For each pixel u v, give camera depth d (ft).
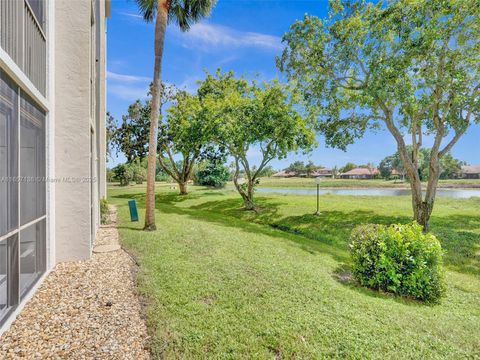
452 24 31.14
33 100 14.14
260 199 66.59
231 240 27.20
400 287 17.34
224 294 14.29
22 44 11.96
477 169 228.02
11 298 11.03
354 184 165.89
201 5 34.01
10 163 11.05
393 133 40.37
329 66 40.42
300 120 50.90
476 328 13.08
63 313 11.78
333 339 10.71
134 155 80.18
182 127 60.54
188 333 10.68
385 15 33.96
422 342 11.02
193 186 119.03
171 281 15.64
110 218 39.81
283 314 12.46
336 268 21.88
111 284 15.11
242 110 51.47
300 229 40.55
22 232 13.19
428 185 38.50
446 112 35.78
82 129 18.88
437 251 17.62
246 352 9.79
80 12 18.54
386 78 33.45
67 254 18.92
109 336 10.25
